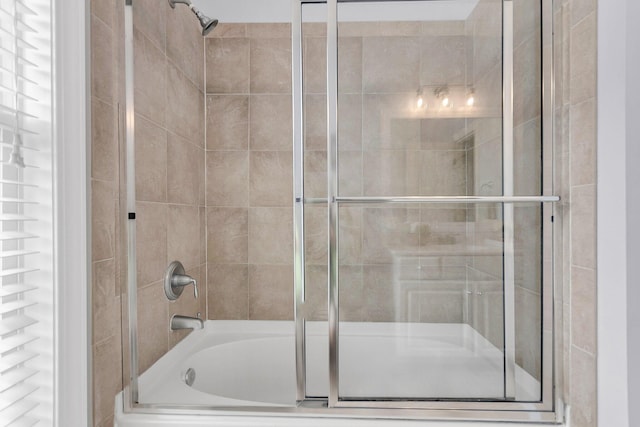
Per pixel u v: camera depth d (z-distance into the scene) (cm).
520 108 119
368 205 120
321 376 121
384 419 117
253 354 199
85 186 103
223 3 208
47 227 95
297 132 121
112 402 115
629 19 98
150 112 146
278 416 118
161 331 154
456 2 119
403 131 119
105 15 112
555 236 117
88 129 104
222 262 212
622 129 99
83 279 101
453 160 119
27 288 90
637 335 98
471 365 119
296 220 122
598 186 106
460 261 119
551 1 116
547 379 117
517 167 119
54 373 95
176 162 173
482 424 115
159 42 154
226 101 211
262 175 212
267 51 210
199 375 179
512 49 119
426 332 120
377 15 119
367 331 120
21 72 95
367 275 120
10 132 92
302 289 122
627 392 99
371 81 120
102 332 109
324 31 120
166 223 161
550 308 117
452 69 119
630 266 98
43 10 95
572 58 114
